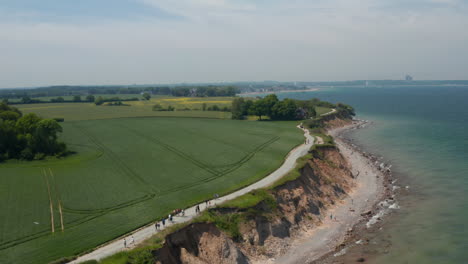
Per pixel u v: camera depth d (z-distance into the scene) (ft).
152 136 374.02
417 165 289.94
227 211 164.55
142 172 245.45
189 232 144.87
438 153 327.26
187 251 138.92
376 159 321.73
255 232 161.48
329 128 514.68
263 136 379.35
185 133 393.29
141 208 180.24
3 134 276.00
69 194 200.75
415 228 175.01
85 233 152.35
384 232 173.78
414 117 628.28
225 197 194.49
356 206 212.23
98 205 184.34
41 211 176.45
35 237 148.56
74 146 327.06
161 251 129.80
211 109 636.07
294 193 197.88
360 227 182.29
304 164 230.89
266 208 175.32
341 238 172.04
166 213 172.86
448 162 291.79
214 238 147.23
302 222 185.47
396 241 163.43
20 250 137.90
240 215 163.94
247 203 170.91
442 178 250.37
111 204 185.78
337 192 229.04
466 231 167.53
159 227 156.15
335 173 255.09
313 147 281.54
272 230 167.43
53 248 139.44
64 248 139.44
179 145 329.93
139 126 440.45
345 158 313.73
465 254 147.23
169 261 130.41
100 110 621.31
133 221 164.25
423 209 198.08
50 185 216.13
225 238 149.07
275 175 232.73
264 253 156.46
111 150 310.04
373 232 174.91
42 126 280.92
